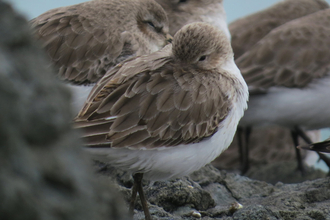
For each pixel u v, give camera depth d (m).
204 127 9.11
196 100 9.07
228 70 10.18
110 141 8.39
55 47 13.10
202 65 9.92
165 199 10.34
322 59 15.31
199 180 12.04
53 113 4.03
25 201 3.46
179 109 8.90
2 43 3.99
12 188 3.44
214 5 17.39
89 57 13.19
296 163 17.78
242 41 17.53
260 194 11.87
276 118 15.48
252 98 15.38
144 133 8.62
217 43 10.03
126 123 8.54
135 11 13.98
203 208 10.53
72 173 3.94
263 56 15.48
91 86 13.21
